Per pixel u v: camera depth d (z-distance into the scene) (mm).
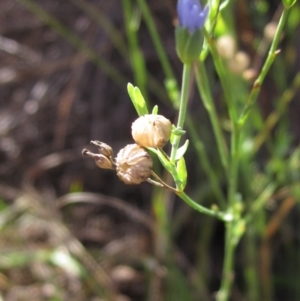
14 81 168
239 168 124
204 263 136
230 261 95
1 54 171
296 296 133
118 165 62
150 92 156
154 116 60
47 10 166
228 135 142
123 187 156
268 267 122
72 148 160
